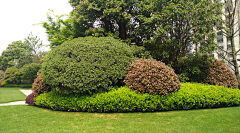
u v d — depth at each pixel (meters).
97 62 5.72
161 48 8.02
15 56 34.84
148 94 5.53
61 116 5.47
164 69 5.77
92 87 5.52
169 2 7.57
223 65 7.63
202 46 7.21
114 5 8.40
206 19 6.93
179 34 7.98
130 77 5.96
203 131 3.83
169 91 5.56
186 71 7.91
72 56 5.88
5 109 6.83
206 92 6.00
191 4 6.95
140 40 9.62
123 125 4.35
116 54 6.18
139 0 9.09
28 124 4.70
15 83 30.30
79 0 9.73
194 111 5.52
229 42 12.73
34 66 24.33
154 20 7.41
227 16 8.74
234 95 6.36
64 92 5.88
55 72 5.75
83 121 4.80
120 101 5.57
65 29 11.95
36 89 7.75
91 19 9.33
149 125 4.30
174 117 4.90
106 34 9.17
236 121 4.45
